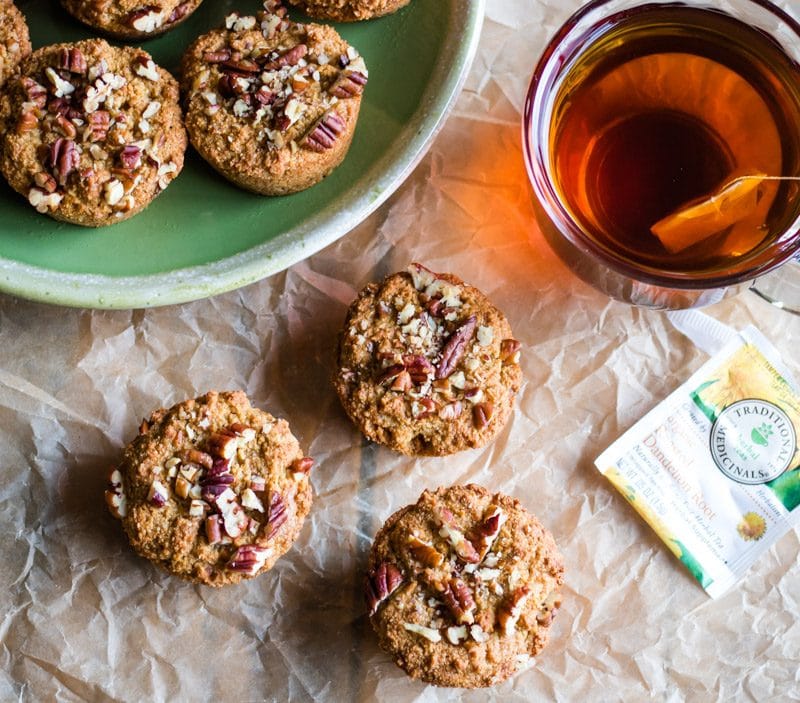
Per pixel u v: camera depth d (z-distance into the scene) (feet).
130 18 1.74
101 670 1.80
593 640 1.84
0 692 1.79
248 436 1.73
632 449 1.84
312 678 1.81
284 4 1.79
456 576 1.72
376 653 1.82
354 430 1.84
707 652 1.84
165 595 1.81
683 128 1.72
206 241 1.76
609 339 1.86
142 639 1.81
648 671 1.84
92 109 1.71
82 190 1.70
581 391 1.86
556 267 1.86
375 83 1.78
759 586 1.85
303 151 1.72
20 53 1.73
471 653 1.70
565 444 1.86
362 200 1.76
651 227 1.71
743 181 1.68
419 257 1.86
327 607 1.82
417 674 1.72
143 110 1.73
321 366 1.85
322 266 1.86
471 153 1.87
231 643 1.81
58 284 1.72
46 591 1.81
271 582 1.82
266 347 1.85
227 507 1.71
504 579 1.72
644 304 1.79
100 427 1.83
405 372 1.75
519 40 1.87
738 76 1.70
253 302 1.85
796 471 1.84
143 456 1.72
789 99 1.68
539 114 1.67
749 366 1.85
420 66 1.77
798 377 1.85
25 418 1.82
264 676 1.81
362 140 1.77
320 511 1.83
